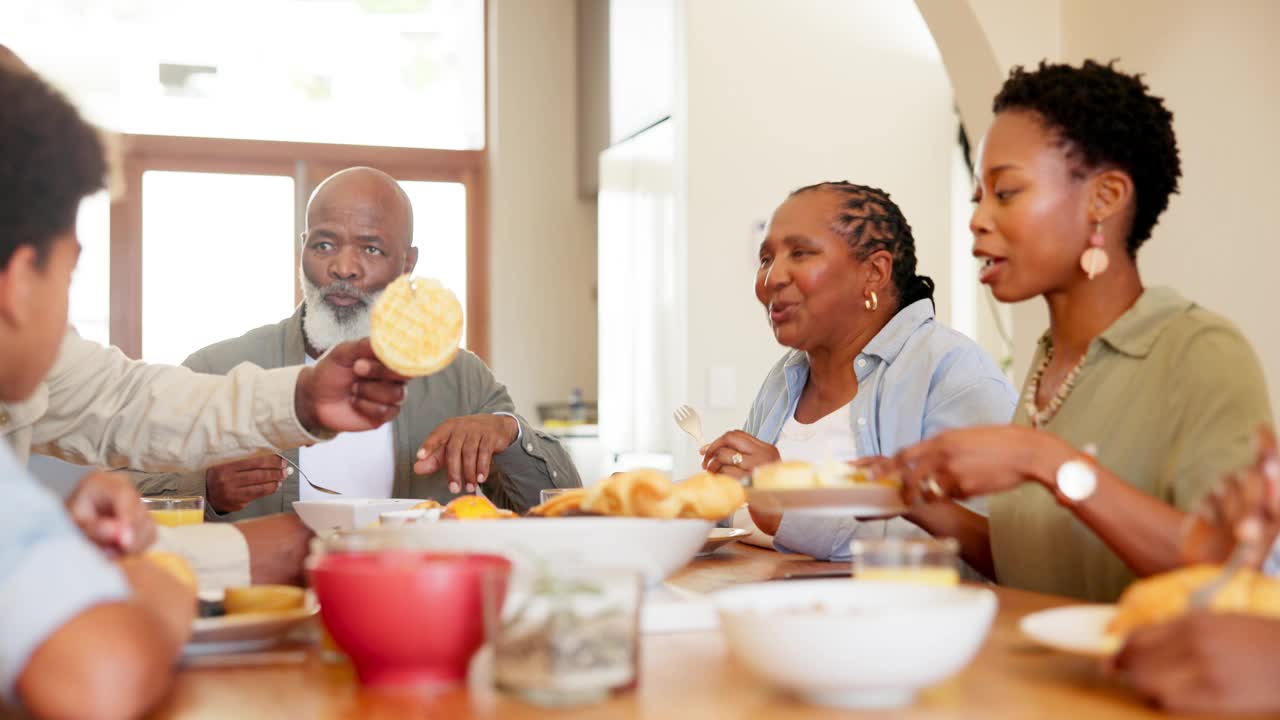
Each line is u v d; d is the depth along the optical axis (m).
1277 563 0.99
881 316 1.97
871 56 3.94
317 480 2.37
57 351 0.91
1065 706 0.73
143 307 5.90
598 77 5.66
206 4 6.06
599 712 0.73
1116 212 1.28
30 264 0.85
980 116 3.18
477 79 6.34
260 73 6.13
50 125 0.85
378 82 6.27
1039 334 3.08
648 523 1.02
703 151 3.77
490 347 6.18
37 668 0.68
